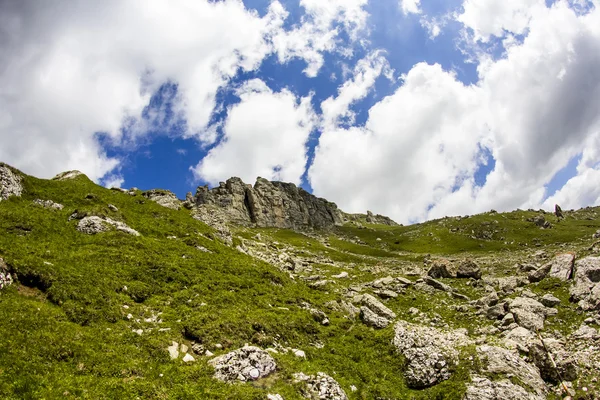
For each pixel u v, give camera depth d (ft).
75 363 59.36
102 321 75.20
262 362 68.39
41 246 99.35
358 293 156.46
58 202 149.28
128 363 62.59
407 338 93.71
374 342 97.55
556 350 84.33
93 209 138.72
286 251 342.85
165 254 121.90
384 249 589.32
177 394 57.47
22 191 144.05
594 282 115.85
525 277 147.54
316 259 314.55
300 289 133.39
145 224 152.15
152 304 90.94
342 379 77.66
